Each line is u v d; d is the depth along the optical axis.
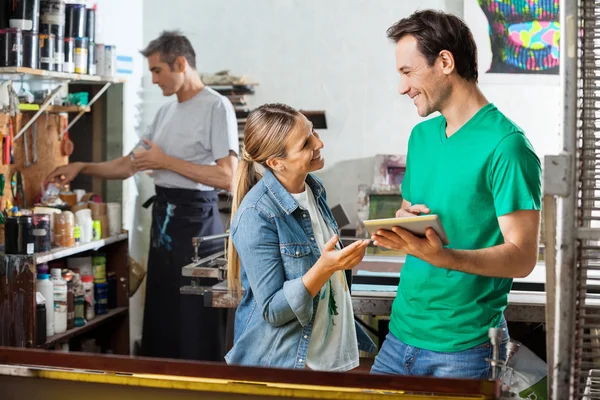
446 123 2.46
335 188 6.27
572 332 1.58
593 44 1.77
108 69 4.74
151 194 6.06
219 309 4.96
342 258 2.32
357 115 6.22
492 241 2.36
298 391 1.69
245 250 2.46
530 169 2.26
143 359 1.75
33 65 3.94
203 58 6.29
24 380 1.79
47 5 4.12
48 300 4.11
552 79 5.98
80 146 5.38
